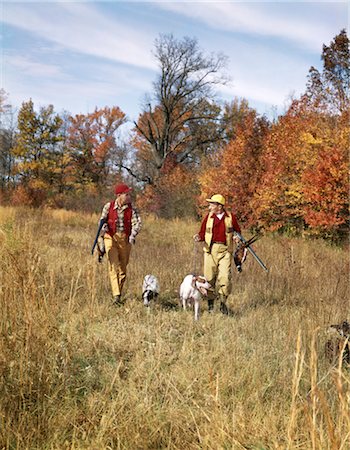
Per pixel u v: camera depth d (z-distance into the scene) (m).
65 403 3.83
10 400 3.60
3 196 33.97
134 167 42.59
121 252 7.20
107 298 7.07
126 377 4.51
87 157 53.19
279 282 8.70
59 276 7.58
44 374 3.94
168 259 10.53
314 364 2.68
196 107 41.22
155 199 30.89
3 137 53.19
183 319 6.54
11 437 3.33
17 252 5.16
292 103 20.59
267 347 5.36
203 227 7.20
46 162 49.41
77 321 5.62
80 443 3.37
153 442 3.53
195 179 29.98
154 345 5.25
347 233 17.06
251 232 20.30
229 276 7.06
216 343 5.41
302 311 6.52
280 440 3.47
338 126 18.45
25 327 4.17
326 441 3.22
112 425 3.57
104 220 7.11
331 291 8.02
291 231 19.19
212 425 3.55
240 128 22.69
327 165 16.58
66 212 25.45
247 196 20.95
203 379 4.45
